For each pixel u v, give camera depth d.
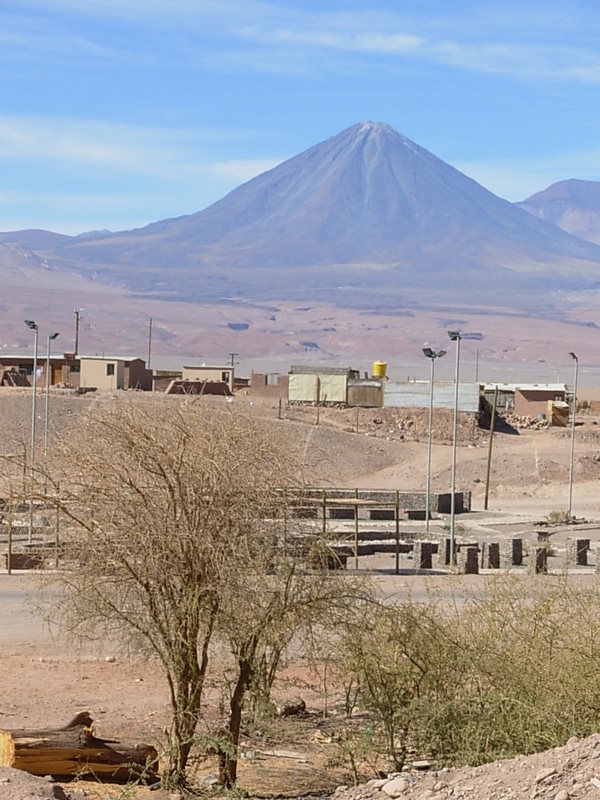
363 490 90.31
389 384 142.25
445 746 23.80
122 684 34.56
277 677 31.27
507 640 24.42
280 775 24.66
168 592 23.33
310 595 24.05
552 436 133.38
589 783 16.16
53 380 149.75
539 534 78.38
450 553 62.50
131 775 23.33
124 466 22.95
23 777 20.27
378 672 24.59
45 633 40.91
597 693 22.56
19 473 24.12
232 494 23.06
